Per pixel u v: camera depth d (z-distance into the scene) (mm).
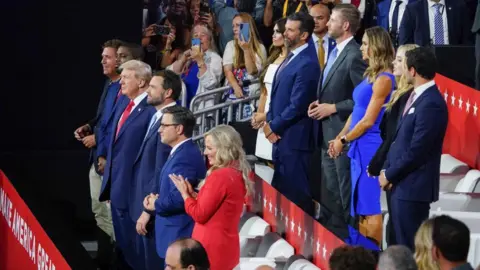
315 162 35688
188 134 30500
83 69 42000
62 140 42188
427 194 29219
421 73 29016
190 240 23641
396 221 29703
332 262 20750
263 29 46250
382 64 31875
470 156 38656
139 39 42188
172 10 46156
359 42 46188
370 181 32344
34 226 33312
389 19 44812
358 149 32250
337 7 33719
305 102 34062
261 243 34188
